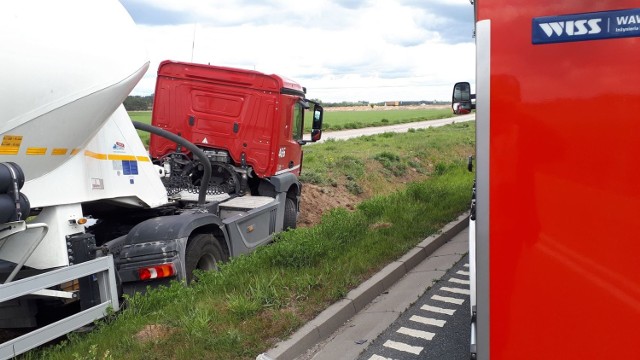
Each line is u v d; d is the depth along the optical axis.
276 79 9.12
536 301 2.65
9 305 5.04
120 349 4.37
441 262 7.60
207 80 9.25
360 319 5.60
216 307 5.18
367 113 98.81
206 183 7.73
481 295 2.72
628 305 2.54
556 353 2.64
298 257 6.51
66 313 5.71
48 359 4.41
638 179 2.49
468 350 4.82
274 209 9.03
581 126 2.55
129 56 5.30
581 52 2.54
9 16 4.12
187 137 9.34
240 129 9.22
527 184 2.62
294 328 4.93
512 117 2.62
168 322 4.83
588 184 2.55
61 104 4.56
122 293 5.55
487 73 2.65
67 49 4.55
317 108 10.94
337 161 16.88
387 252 7.32
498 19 2.63
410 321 5.53
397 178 17.67
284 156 9.73
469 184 14.02
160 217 6.17
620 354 2.56
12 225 4.25
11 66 4.07
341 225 8.25
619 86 2.50
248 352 4.38
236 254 7.44
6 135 4.22
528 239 2.64
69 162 5.05
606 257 2.55
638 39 2.48
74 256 4.91
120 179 5.96
